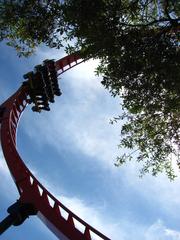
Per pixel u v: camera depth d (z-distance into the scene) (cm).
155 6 1725
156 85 1627
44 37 1639
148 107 1767
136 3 1594
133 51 1561
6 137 2311
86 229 1633
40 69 2491
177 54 1544
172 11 1669
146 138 1975
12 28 1731
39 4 1622
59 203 1739
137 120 1931
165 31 1606
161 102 1753
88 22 1537
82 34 1569
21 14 1639
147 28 1656
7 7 1650
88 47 1628
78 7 1506
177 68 1534
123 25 1584
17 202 1797
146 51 1570
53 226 1703
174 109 1761
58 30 1582
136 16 1645
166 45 1566
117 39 1568
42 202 1778
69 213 1697
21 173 1959
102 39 1549
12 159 2084
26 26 1678
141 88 1652
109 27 1545
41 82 2522
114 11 1538
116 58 1614
